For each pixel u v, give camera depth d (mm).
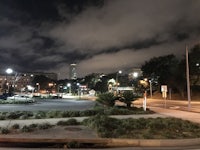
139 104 44875
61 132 14211
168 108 34750
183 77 67625
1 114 20672
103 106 29625
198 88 68938
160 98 71750
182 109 33281
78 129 15141
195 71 65562
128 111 24797
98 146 12359
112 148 11992
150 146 12484
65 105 41969
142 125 16109
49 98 80438
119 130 14211
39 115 20781
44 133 13875
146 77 86562
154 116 22516
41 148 11766
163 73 75250
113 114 23734
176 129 15336
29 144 12469
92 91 125812
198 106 40250
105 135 13203
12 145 12227
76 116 22094
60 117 21234
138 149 11766
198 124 17438
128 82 119812
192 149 11789
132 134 13836
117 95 31656
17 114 20469
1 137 12672
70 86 144125
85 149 11727
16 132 14016
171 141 12695
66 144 12391
